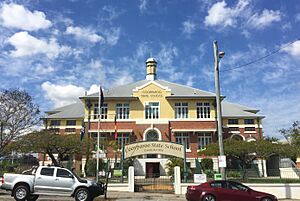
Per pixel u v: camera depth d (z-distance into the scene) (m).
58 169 17.17
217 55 20.47
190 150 37.88
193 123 38.75
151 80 45.25
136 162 35.91
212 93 41.03
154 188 23.92
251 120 44.69
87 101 39.38
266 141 26.64
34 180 16.73
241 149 25.56
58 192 16.78
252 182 22.50
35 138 28.58
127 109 39.56
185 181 23.44
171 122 38.84
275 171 31.05
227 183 17.55
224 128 44.28
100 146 32.09
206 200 16.97
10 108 30.77
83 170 34.72
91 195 17.05
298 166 34.34
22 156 32.72
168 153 24.92
